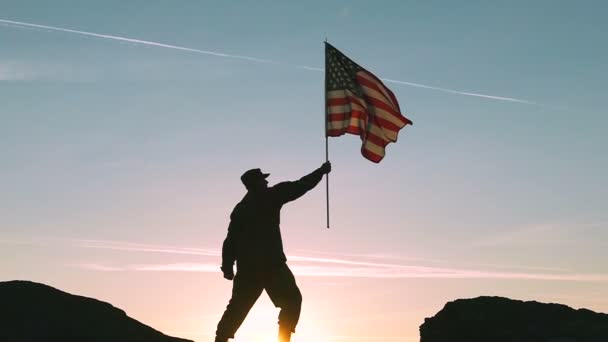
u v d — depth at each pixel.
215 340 9.80
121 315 11.41
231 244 9.84
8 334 9.96
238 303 9.79
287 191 9.83
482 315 12.33
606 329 11.62
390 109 12.70
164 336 11.11
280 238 9.85
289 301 9.76
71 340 10.27
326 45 12.95
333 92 12.79
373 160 12.66
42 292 11.20
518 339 11.67
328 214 11.86
